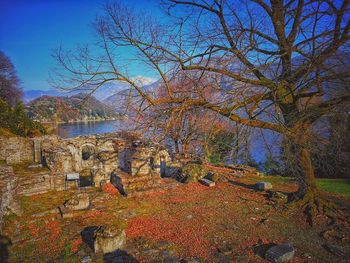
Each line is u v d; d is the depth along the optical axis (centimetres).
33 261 787
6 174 1142
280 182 1716
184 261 803
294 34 838
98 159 1706
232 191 1508
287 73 770
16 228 976
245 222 1084
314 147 789
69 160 1750
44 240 910
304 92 920
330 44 684
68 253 831
